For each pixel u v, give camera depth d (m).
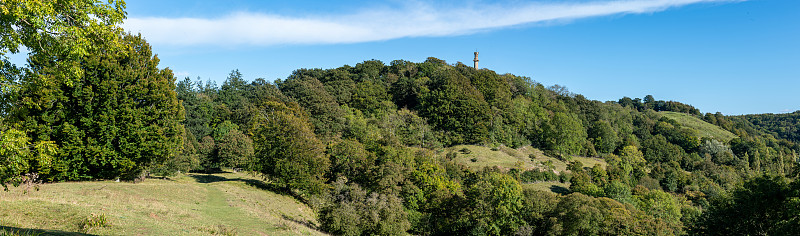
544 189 73.88
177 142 40.78
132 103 36.34
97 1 13.84
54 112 32.59
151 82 37.78
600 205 54.69
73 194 26.77
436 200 57.22
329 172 63.25
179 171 58.66
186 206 32.97
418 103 117.75
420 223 55.03
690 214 64.69
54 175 33.97
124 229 18.53
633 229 50.69
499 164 83.19
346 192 47.38
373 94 118.75
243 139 72.88
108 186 34.09
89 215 19.47
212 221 28.06
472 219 53.78
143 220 21.80
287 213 42.06
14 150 12.83
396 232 38.03
